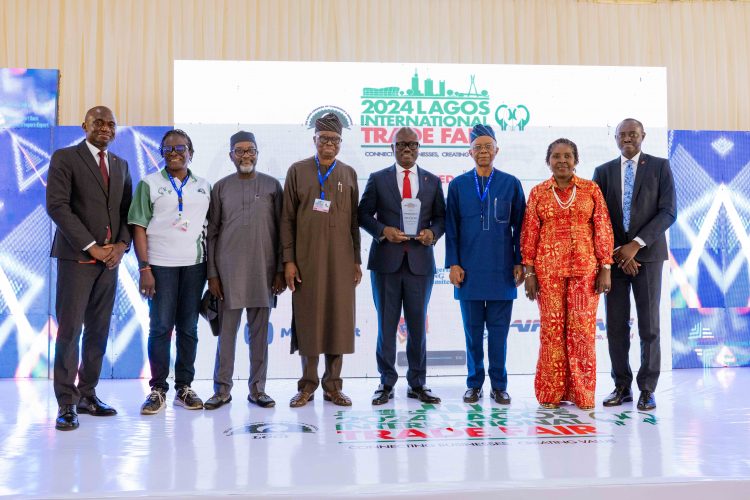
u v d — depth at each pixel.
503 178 3.77
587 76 4.89
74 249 3.21
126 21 5.29
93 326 3.40
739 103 5.52
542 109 4.87
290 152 4.74
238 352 4.66
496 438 2.85
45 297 4.73
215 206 3.65
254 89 4.73
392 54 5.34
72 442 2.83
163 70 5.30
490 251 3.68
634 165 3.64
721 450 2.63
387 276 3.71
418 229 3.71
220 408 3.56
